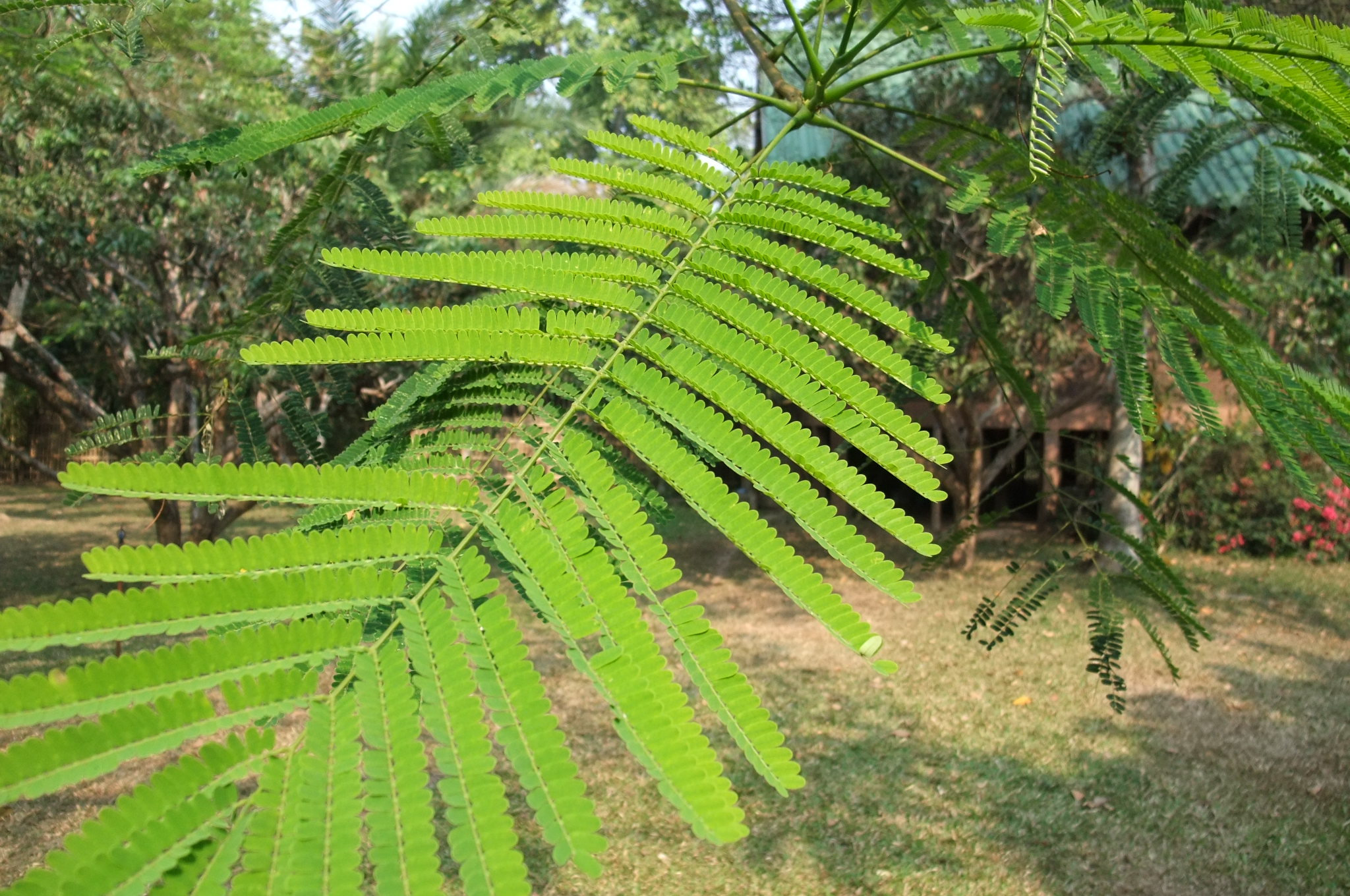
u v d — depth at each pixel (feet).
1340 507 11.64
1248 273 8.66
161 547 0.78
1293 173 2.00
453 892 0.72
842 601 0.92
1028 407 2.77
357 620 0.82
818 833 4.86
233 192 6.43
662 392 1.07
